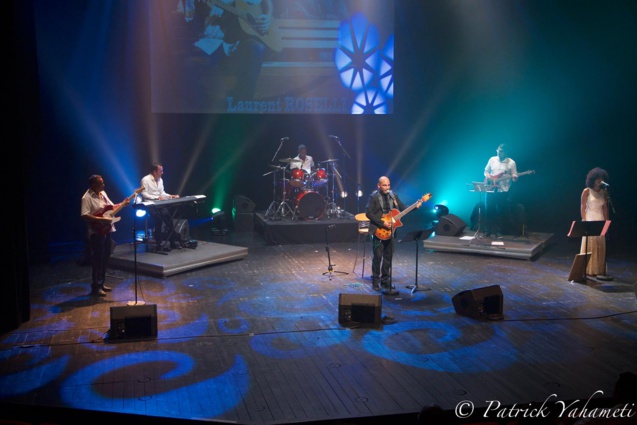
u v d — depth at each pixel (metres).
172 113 11.59
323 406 4.72
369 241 11.05
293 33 11.49
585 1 11.92
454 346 5.93
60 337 6.14
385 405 4.73
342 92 11.84
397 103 12.91
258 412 4.62
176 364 5.50
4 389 4.98
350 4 11.63
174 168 12.30
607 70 12.14
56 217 11.23
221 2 11.16
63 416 4.65
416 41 12.62
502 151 10.64
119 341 6.04
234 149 12.64
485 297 6.73
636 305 7.21
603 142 12.57
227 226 12.76
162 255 9.05
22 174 6.43
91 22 10.99
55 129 11.08
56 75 10.96
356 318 6.54
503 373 5.31
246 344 5.98
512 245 9.75
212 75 11.32
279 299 7.44
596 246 8.38
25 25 8.86
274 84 11.55
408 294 7.68
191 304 7.24
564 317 6.77
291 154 12.95
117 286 8.02
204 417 4.54
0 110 6.16
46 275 8.66
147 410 4.64
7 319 6.30
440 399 4.83
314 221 10.96
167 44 11.11
